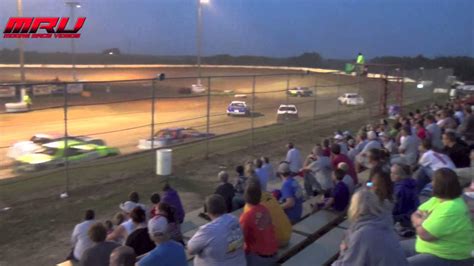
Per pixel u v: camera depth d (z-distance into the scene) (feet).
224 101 159.12
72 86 154.10
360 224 11.76
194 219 30.04
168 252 15.43
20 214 34.04
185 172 48.39
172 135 64.03
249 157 57.06
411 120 52.01
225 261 15.31
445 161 29.32
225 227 15.42
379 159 26.81
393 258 11.43
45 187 41.50
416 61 272.92
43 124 92.99
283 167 25.82
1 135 77.51
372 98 146.41
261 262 17.92
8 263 25.90
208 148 60.54
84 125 93.86
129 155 54.90
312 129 81.66
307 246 21.93
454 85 152.56
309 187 33.47
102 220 32.83
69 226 31.91
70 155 51.47
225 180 29.25
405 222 21.67
